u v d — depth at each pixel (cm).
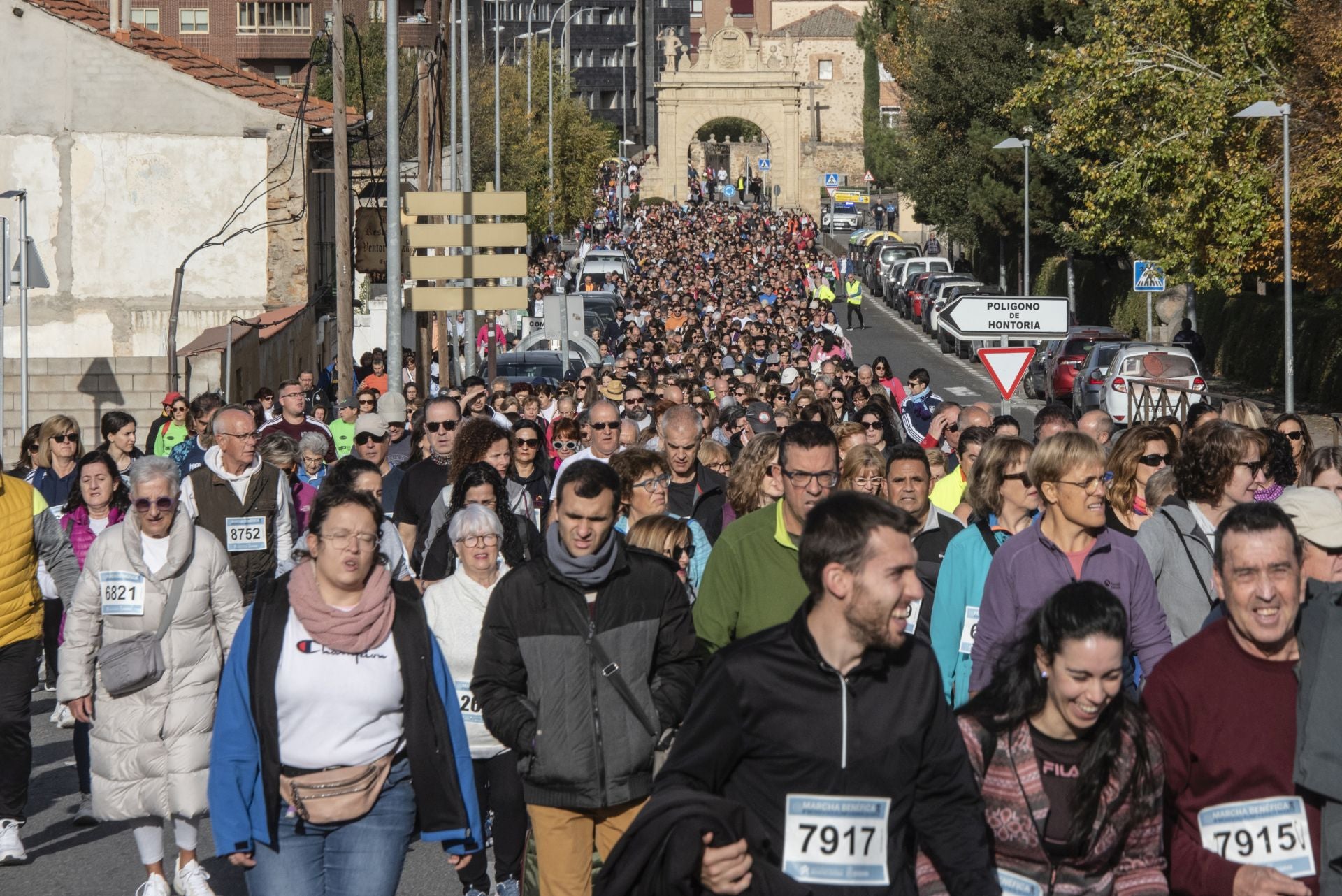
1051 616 838
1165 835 943
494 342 5166
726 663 835
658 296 10400
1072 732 849
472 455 1819
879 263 13200
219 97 6138
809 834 828
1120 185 6356
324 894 1080
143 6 15612
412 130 10075
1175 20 6288
